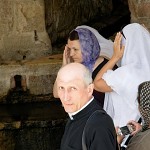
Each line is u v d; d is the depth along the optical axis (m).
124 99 4.48
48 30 9.34
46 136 6.98
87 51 4.59
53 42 9.54
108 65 4.53
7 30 8.85
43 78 8.20
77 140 3.29
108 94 4.68
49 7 9.38
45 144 6.99
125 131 3.97
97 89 4.55
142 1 7.17
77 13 10.36
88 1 10.77
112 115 4.72
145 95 3.41
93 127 3.19
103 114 3.29
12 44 8.91
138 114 4.50
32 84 8.20
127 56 4.53
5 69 8.17
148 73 4.44
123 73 4.42
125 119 4.55
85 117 3.32
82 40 4.58
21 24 8.91
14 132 6.91
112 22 10.77
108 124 3.22
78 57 4.63
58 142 7.02
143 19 7.24
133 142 3.37
